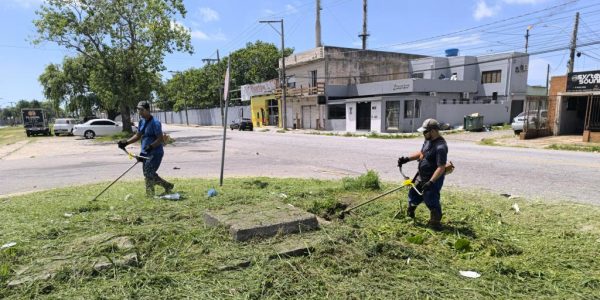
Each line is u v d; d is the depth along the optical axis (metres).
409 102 26.25
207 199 5.93
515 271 3.40
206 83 56.38
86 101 44.12
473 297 2.94
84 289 2.98
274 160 12.67
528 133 18.89
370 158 12.58
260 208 4.86
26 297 2.85
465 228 4.68
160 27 24.66
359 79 35.06
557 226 4.80
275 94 38.62
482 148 15.81
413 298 2.91
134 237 3.99
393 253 3.73
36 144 22.69
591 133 16.95
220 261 3.48
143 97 25.88
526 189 7.26
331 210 5.50
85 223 4.68
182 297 2.89
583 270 3.47
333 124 31.77
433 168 4.63
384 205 5.68
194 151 16.19
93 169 11.11
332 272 3.34
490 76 34.56
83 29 23.08
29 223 4.75
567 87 19.41
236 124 38.19
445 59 36.38
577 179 8.32
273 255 3.59
